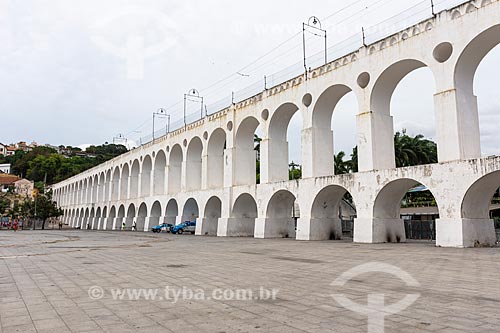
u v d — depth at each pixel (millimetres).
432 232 26922
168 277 9133
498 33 16531
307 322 5164
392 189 20078
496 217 33281
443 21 17969
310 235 23719
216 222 34656
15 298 6965
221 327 5008
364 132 21188
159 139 43781
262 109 28891
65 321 5406
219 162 35250
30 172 108938
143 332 4855
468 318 5227
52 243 22859
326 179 22953
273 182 27016
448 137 17359
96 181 65125
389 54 20266
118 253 15727
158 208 44812
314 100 24609
